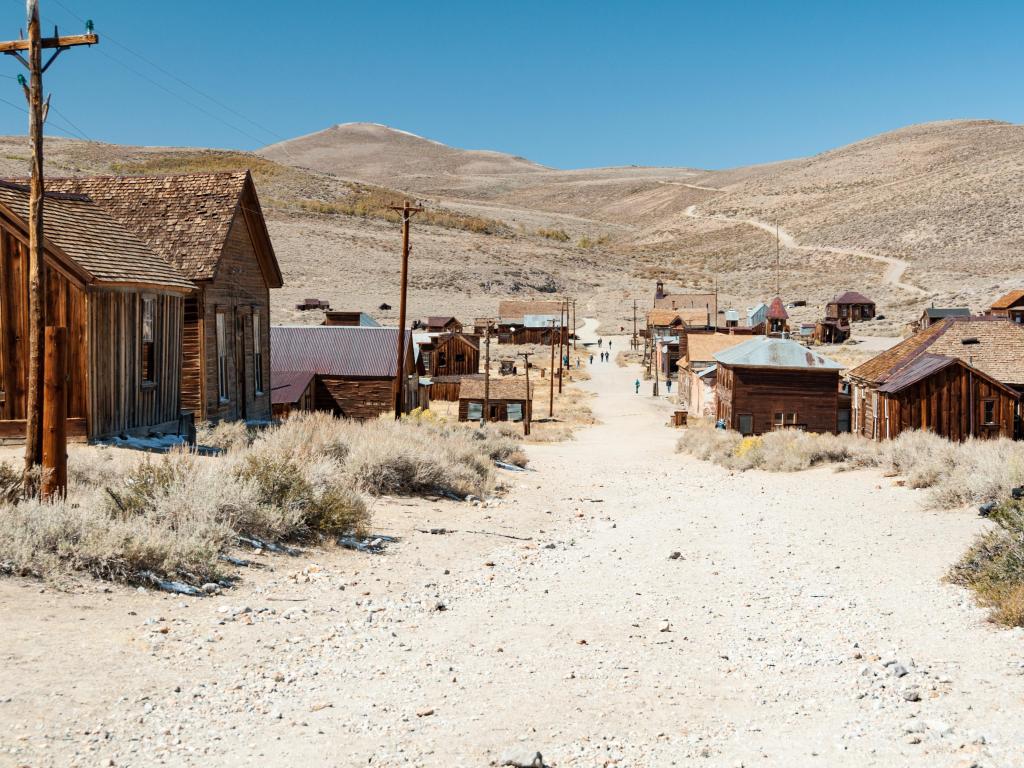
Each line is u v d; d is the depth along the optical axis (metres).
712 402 61.38
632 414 66.44
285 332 45.03
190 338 25.20
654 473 28.84
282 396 39.72
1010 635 8.80
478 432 33.47
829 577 12.32
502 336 126.31
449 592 10.91
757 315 119.38
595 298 166.25
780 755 5.93
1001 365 35.94
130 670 6.87
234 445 18.98
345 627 8.90
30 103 11.70
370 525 14.44
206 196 27.20
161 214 26.84
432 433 26.58
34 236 11.66
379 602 10.05
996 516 12.27
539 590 11.36
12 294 17.41
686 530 16.81
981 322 37.97
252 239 28.92
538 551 14.19
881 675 7.73
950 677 7.62
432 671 7.70
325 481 15.17
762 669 8.05
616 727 6.48
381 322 114.00
